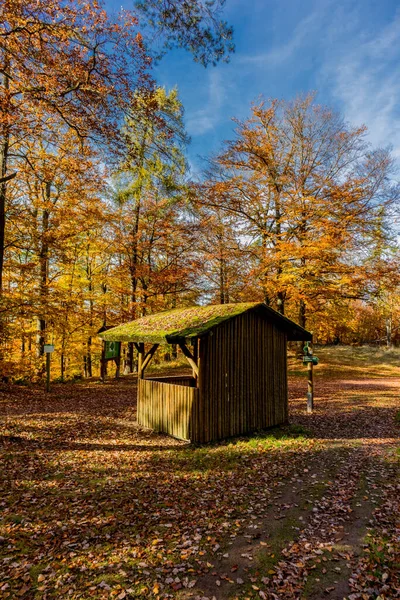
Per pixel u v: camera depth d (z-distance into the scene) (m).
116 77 7.66
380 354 25.66
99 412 10.93
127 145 8.80
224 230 20.12
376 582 3.42
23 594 3.32
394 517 4.69
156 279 17.64
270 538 4.27
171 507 5.08
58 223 14.27
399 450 7.61
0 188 9.92
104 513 4.88
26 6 6.58
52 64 7.12
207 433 8.34
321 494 5.49
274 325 10.12
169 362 24.95
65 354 18.88
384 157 17.06
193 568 3.72
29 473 6.15
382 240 17.06
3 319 13.34
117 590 3.39
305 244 16.30
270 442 8.21
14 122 7.92
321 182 17.50
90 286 20.03
